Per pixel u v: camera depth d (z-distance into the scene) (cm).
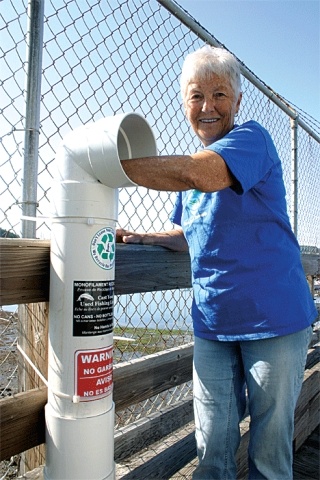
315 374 311
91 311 115
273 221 155
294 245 165
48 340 122
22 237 135
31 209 136
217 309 158
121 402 166
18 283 119
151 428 183
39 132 139
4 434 119
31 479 128
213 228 156
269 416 151
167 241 184
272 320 148
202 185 121
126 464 169
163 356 190
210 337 163
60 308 116
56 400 116
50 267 121
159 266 182
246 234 153
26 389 137
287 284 154
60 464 113
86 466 113
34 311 135
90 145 112
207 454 164
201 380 168
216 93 156
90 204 115
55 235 118
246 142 134
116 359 186
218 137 164
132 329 185
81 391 114
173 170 117
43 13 141
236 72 158
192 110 161
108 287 119
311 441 290
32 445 127
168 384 193
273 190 153
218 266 157
